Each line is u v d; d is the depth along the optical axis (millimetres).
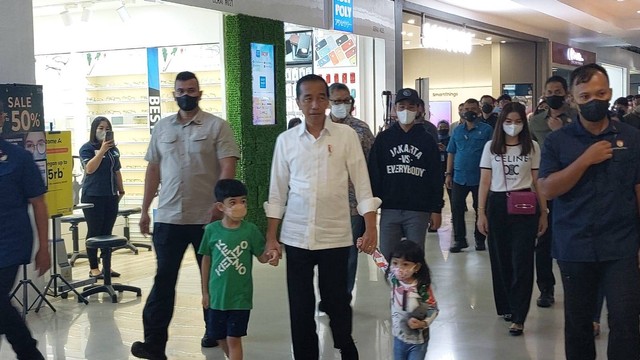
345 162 3814
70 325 5680
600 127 3334
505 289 5281
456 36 14938
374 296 6391
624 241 3252
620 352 3195
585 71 3252
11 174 3773
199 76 12484
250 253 4184
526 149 5051
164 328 4562
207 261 4223
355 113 12266
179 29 12039
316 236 3732
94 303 6445
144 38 12305
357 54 12172
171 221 4523
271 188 3914
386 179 4840
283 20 9562
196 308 6148
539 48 19406
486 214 5301
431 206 4812
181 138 4574
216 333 4219
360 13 11305
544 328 5254
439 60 20906
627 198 3271
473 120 8359
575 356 3406
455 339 5008
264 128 9273
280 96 9617
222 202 4121
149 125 12656
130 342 5191
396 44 12477
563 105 5484
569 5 14836
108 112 13266
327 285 3797
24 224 3830
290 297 3816
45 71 13258
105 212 7688
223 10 8469
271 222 3869
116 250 9938
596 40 22516
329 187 3750
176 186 4539
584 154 3197
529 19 16844
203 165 4555
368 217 3820
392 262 3627
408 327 3596
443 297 6285
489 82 20312
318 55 12445
